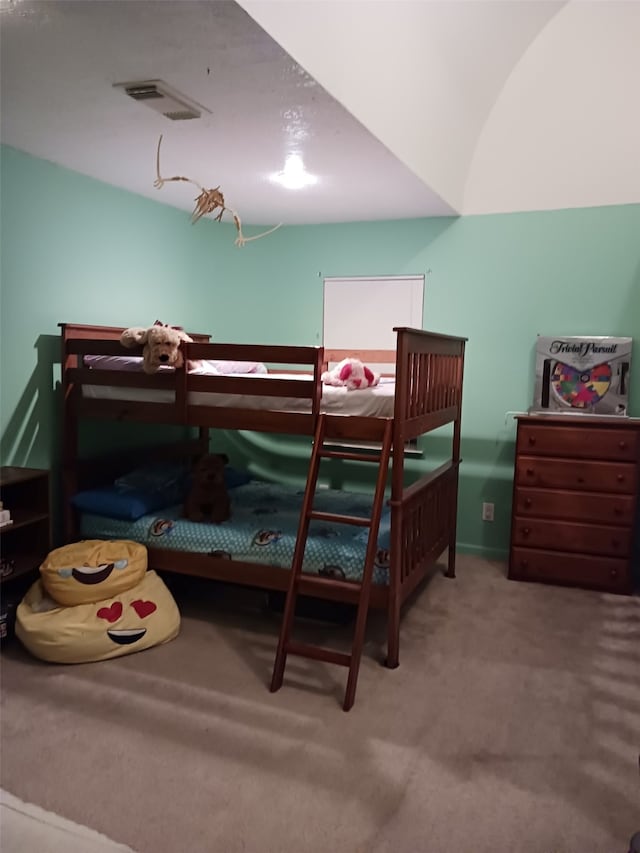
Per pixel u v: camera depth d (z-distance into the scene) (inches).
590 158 146.6
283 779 80.7
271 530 124.6
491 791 78.9
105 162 128.5
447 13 107.8
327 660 99.8
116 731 90.6
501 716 95.2
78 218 137.8
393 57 104.1
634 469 140.1
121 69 86.0
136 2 69.4
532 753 86.4
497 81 139.9
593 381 154.0
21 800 76.9
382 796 77.8
